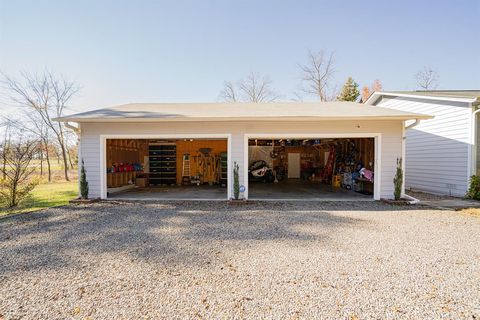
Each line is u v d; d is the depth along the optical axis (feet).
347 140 37.91
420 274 10.19
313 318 7.52
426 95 31.35
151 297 8.63
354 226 16.94
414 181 34.58
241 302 8.31
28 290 9.10
